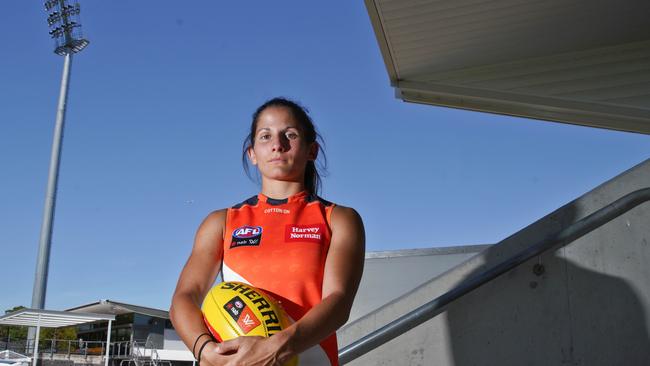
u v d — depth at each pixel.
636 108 4.46
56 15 22.47
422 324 3.19
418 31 4.20
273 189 1.89
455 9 3.94
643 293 3.00
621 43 4.61
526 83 4.71
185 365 32.94
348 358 2.98
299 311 1.61
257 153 1.93
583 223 2.94
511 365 3.03
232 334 1.48
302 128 1.94
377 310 3.32
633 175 3.16
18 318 19.67
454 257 4.71
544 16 4.07
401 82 4.88
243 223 1.80
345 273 1.65
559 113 4.82
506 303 3.10
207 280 1.76
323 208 1.81
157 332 32.97
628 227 3.09
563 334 3.00
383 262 4.83
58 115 22.25
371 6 3.91
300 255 1.69
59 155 21.91
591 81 4.61
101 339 35.50
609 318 2.99
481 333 3.10
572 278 3.05
